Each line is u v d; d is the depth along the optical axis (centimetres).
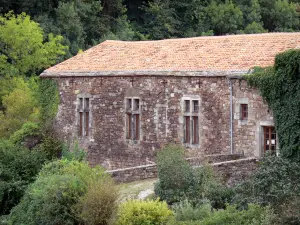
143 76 4466
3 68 6619
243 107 3997
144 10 8794
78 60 5069
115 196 3111
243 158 3841
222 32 8712
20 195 3941
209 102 4138
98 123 4762
